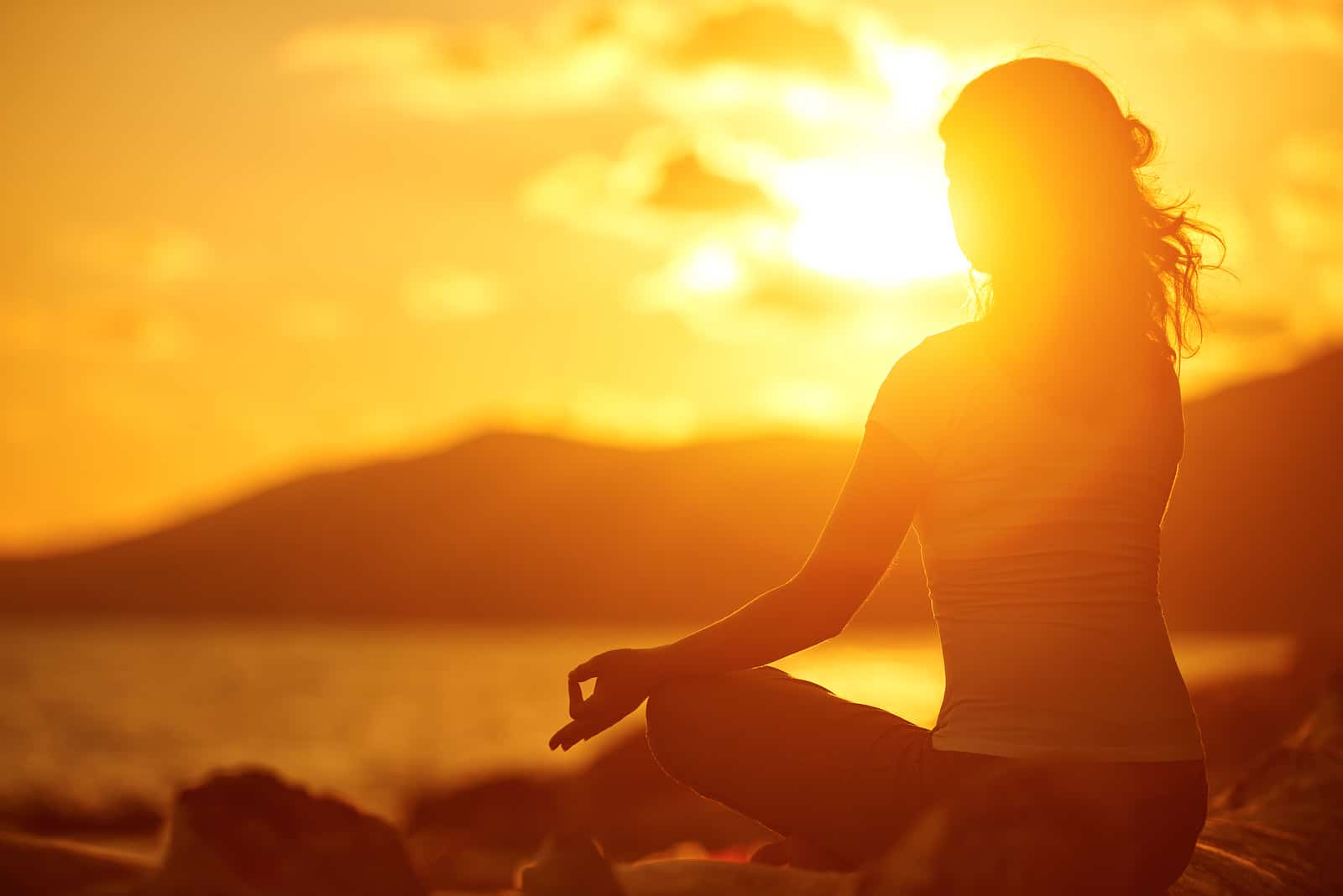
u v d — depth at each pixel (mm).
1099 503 3891
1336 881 5246
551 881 3150
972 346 4047
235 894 2736
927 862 2814
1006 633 3879
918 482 4004
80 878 2922
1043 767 2936
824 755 4105
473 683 192000
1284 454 160125
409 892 2982
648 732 4383
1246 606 139750
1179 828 3873
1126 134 4207
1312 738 6504
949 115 4242
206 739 101312
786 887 3541
